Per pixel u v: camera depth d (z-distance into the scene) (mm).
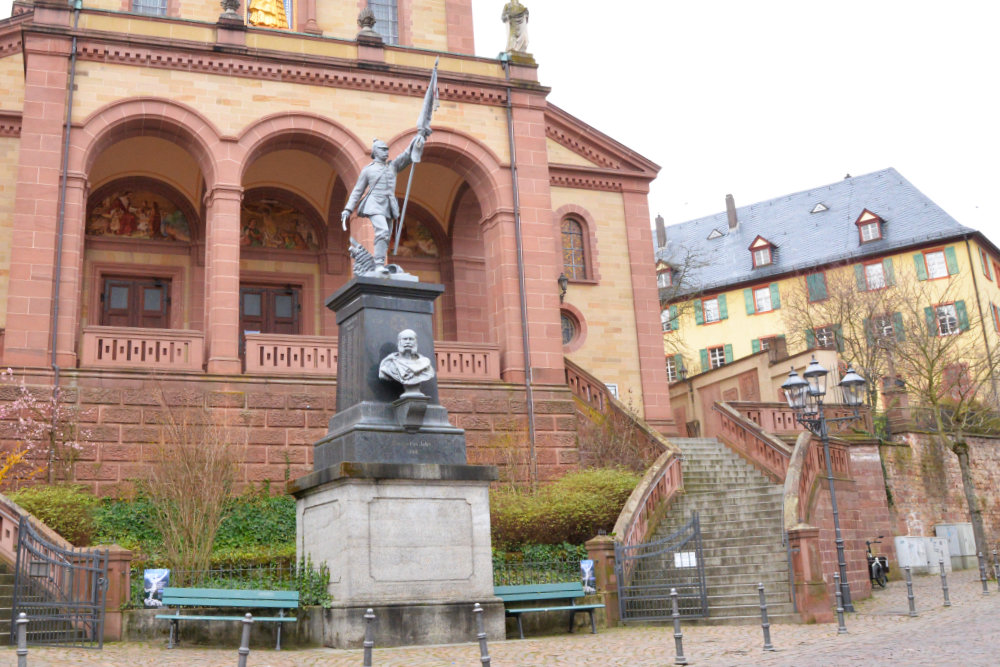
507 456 23406
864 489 29672
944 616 16703
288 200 28984
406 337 13625
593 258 30875
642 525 19297
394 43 29484
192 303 27438
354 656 11633
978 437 35750
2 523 14945
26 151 21391
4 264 24484
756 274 58969
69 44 22312
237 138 23203
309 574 13500
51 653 11859
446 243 30078
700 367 60125
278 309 28844
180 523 16531
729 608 16812
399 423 13438
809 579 16641
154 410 20766
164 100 22812
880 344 39500
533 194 25797
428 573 13023
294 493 14289
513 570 17125
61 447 19906
